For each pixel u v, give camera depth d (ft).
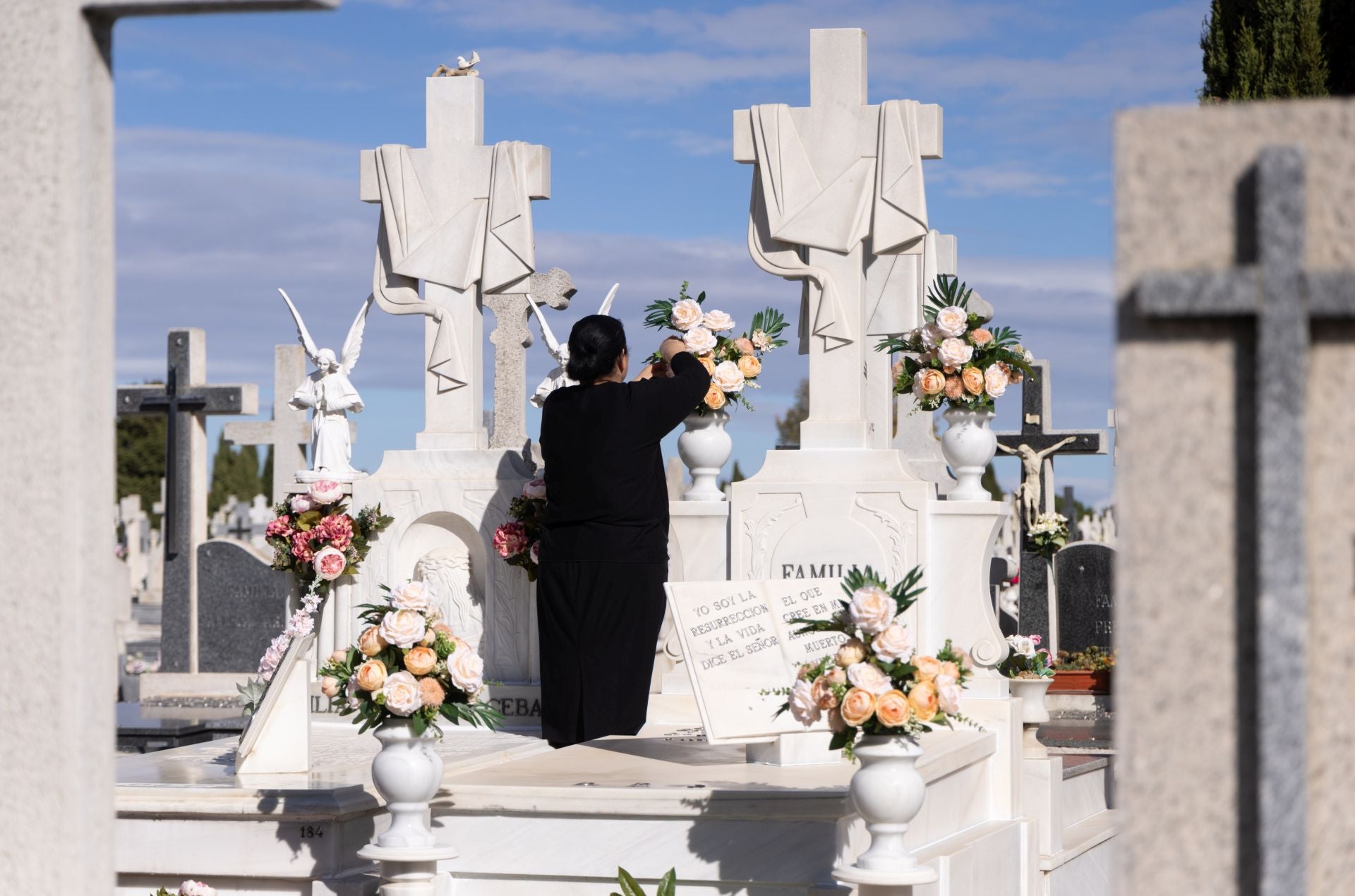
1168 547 8.11
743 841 19.40
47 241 9.43
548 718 25.61
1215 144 8.07
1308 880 7.81
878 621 17.44
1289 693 7.81
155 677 49.08
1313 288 7.79
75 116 9.46
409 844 18.62
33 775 9.38
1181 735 8.08
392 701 18.12
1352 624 7.97
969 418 26.99
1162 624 8.11
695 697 21.50
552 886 20.17
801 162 27.94
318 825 20.38
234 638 49.42
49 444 9.39
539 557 25.88
